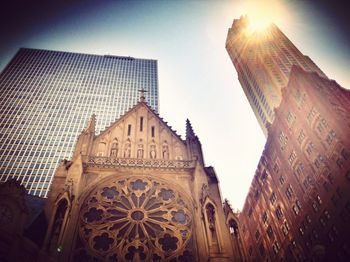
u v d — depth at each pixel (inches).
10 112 4333.2
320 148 2170.3
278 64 3617.1
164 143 1553.9
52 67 5383.9
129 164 1370.6
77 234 1101.7
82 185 1254.9
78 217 1143.6
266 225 2866.6
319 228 2094.0
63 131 4168.3
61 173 1305.4
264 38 4114.2
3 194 971.9
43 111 4453.7
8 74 5007.4
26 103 4534.9
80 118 4461.1
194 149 1493.6
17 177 3491.6
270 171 2866.6
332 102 2133.4
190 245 1134.4
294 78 2578.7
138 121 1662.2
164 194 1293.1
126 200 1251.8
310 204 2214.6
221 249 1075.9
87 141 1477.6
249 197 3257.9
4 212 943.0
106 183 1285.7
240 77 4463.6
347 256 1827.0
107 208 1204.5
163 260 1077.1
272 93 3444.9
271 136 2915.8
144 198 1266.0
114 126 1609.3
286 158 2608.3
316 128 2241.6
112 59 5944.9
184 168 1379.2
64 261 997.2
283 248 2539.4
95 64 5718.5
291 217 2445.9
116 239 1111.0
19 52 5482.3
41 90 4830.2
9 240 901.8
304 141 2377.0
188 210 1240.8
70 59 5669.3
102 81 5329.7
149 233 1153.4
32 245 956.6
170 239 1149.7
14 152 3767.2
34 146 3878.0
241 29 4643.2
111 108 4763.8
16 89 4746.6
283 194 2608.3
